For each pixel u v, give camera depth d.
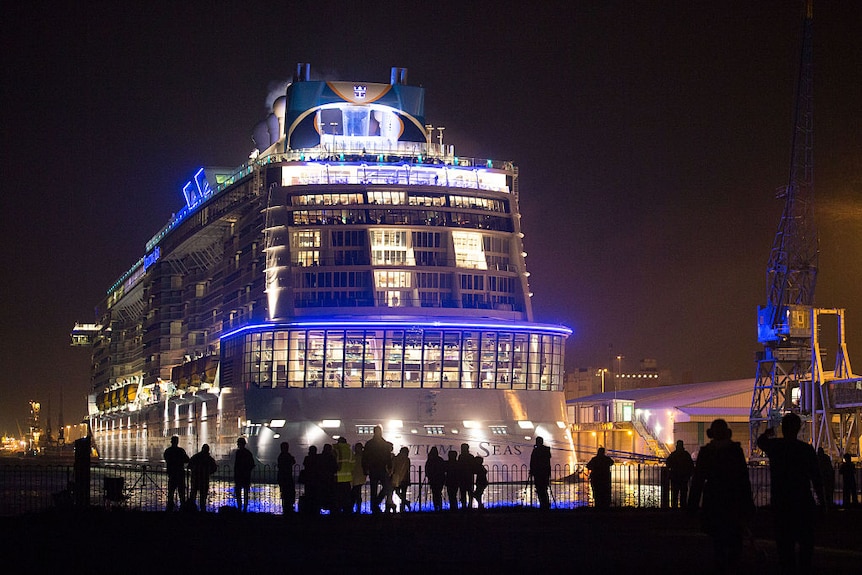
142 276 181.00
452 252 114.31
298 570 28.44
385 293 112.69
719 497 24.56
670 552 32.06
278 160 119.75
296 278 113.25
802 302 125.38
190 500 49.06
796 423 24.36
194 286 160.00
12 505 73.19
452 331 110.00
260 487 98.19
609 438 153.62
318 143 126.81
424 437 108.38
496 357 112.00
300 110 126.38
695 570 27.58
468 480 48.66
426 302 112.81
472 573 27.52
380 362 110.19
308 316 110.50
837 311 118.06
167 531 39.84
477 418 110.50
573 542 35.25
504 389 112.38
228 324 132.38
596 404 155.12
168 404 158.88
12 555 32.19
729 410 134.75
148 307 175.88
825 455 48.84
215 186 147.25
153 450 168.38
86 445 49.34
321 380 110.62
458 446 108.88
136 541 36.28
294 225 114.25
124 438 194.88
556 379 116.81
